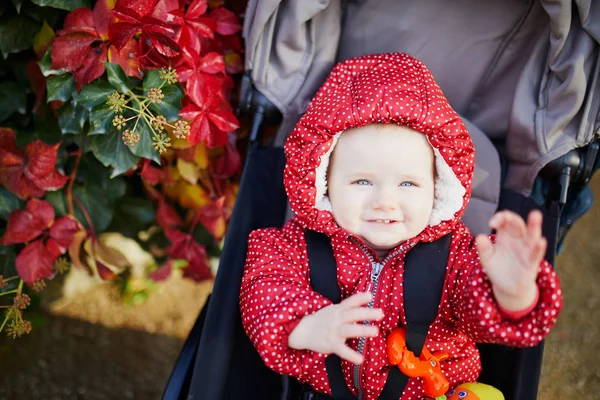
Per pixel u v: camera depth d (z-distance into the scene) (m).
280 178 1.62
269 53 1.53
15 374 2.20
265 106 1.57
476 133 1.55
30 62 1.66
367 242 1.41
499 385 1.45
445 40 1.56
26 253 1.62
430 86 1.38
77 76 1.47
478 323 1.16
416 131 1.34
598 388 2.34
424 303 1.35
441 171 1.36
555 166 1.47
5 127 1.67
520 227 1.06
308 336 1.21
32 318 1.96
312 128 1.36
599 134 1.43
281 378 1.49
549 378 2.36
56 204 1.71
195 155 1.73
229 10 1.78
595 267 2.81
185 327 2.43
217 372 1.34
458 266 1.35
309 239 1.42
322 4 1.49
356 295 1.19
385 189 1.32
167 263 1.99
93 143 1.54
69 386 2.18
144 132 1.51
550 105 1.46
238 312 1.41
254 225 1.53
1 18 1.58
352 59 1.49
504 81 1.58
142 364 2.28
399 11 1.55
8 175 1.58
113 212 1.83
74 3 1.49
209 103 1.54
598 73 1.40
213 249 2.10
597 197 3.13
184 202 1.90
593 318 2.59
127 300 2.29
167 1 1.49
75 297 2.48
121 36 1.41
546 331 1.12
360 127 1.35
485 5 1.51
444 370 1.38
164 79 1.50
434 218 1.39
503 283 1.09
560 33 1.38
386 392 1.36
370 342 1.36
